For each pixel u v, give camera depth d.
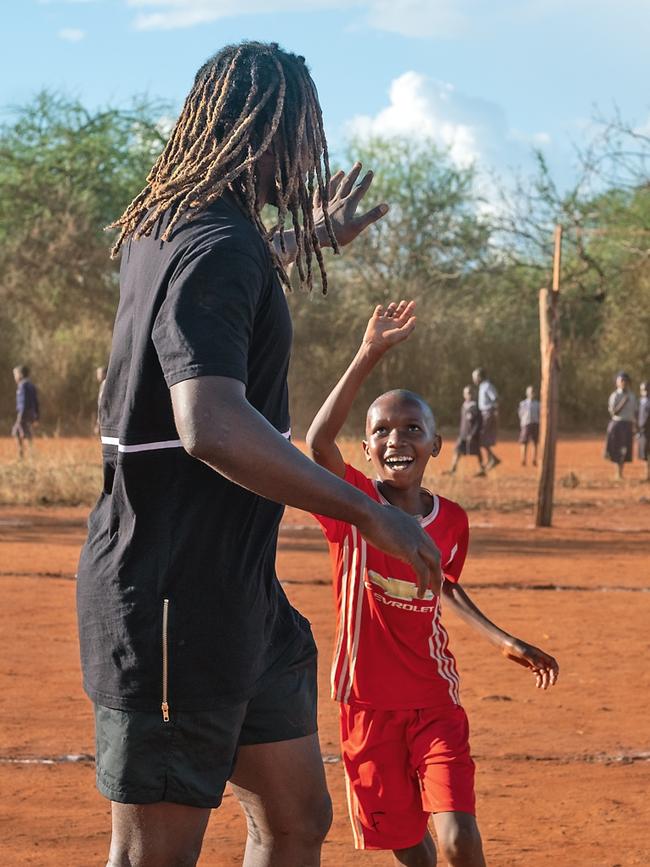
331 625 8.59
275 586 2.67
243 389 2.20
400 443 3.98
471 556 12.43
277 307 2.44
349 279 39.06
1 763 5.35
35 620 8.74
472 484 20.55
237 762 2.70
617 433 21.88
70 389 35.03
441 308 38.59
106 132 41.28
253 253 2.32
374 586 3.76
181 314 2.21
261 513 2.47
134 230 2.53
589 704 6.50
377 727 3.77
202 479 2.38
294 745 2.71
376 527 2.26
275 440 2.16
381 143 41.16
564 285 39.78
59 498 17.45
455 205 40.94
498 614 9.20
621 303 38.69
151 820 2.46
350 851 4.43
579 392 37.78
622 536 14.34
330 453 3.85
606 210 38.47
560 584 10.70
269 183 2.56
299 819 2.75
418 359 36.97
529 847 4.40
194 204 2.36
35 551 12.37
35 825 4.58
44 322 37.31
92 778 5.17
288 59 2.52
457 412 36.72
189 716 2.42
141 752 2.43
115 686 2.43
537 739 5.82
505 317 39.56
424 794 3.62
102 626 2.44
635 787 5.12
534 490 19.77
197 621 2.40
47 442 28.69
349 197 3.44
